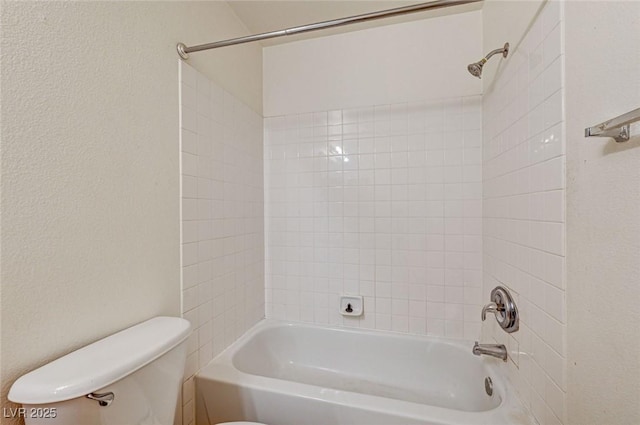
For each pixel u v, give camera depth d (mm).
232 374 1230
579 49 707
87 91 779
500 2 1248
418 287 1662
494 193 1344
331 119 1795
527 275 990
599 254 634
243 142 1659
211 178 1354
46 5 685
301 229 1860
